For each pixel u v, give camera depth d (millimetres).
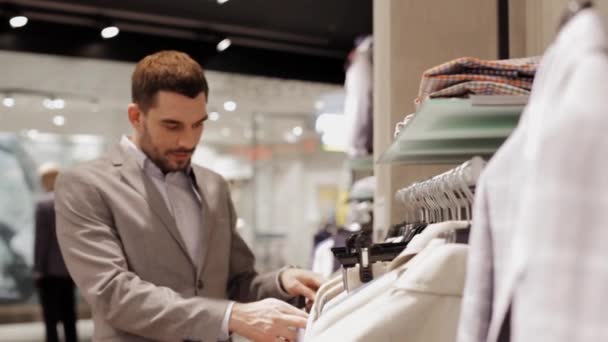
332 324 1025
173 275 1675
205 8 5121
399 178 2236
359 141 3854
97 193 1646
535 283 551
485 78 1206
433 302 941
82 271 1587
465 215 1374
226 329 1464
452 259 940
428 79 1259
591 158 525
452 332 931
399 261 1040
